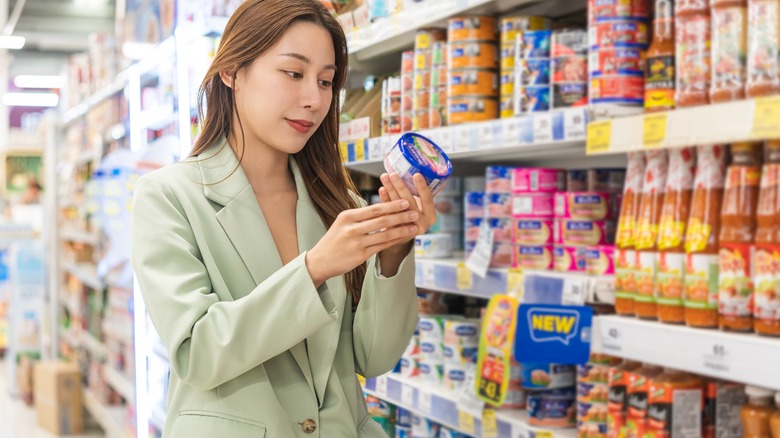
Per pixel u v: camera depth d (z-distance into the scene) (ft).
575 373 7.79
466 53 8.24
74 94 24.03
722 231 5.49
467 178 9.84
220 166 5.22
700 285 5.62
